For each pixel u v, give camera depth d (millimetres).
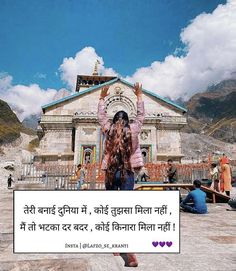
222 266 4258
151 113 38375
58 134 36969
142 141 35844
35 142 143125
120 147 4270
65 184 22156
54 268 4148
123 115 4465
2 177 32594
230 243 5773
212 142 100688
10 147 128375
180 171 22078
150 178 21953
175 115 38750
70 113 37875
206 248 5352
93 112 35344
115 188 4352
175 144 37750
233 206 11492
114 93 38125
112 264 4332
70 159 36344
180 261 4512
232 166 27469
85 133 34781
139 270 4059
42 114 37500
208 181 18141
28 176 24781
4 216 9453
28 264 4328
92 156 34281
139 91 4645
